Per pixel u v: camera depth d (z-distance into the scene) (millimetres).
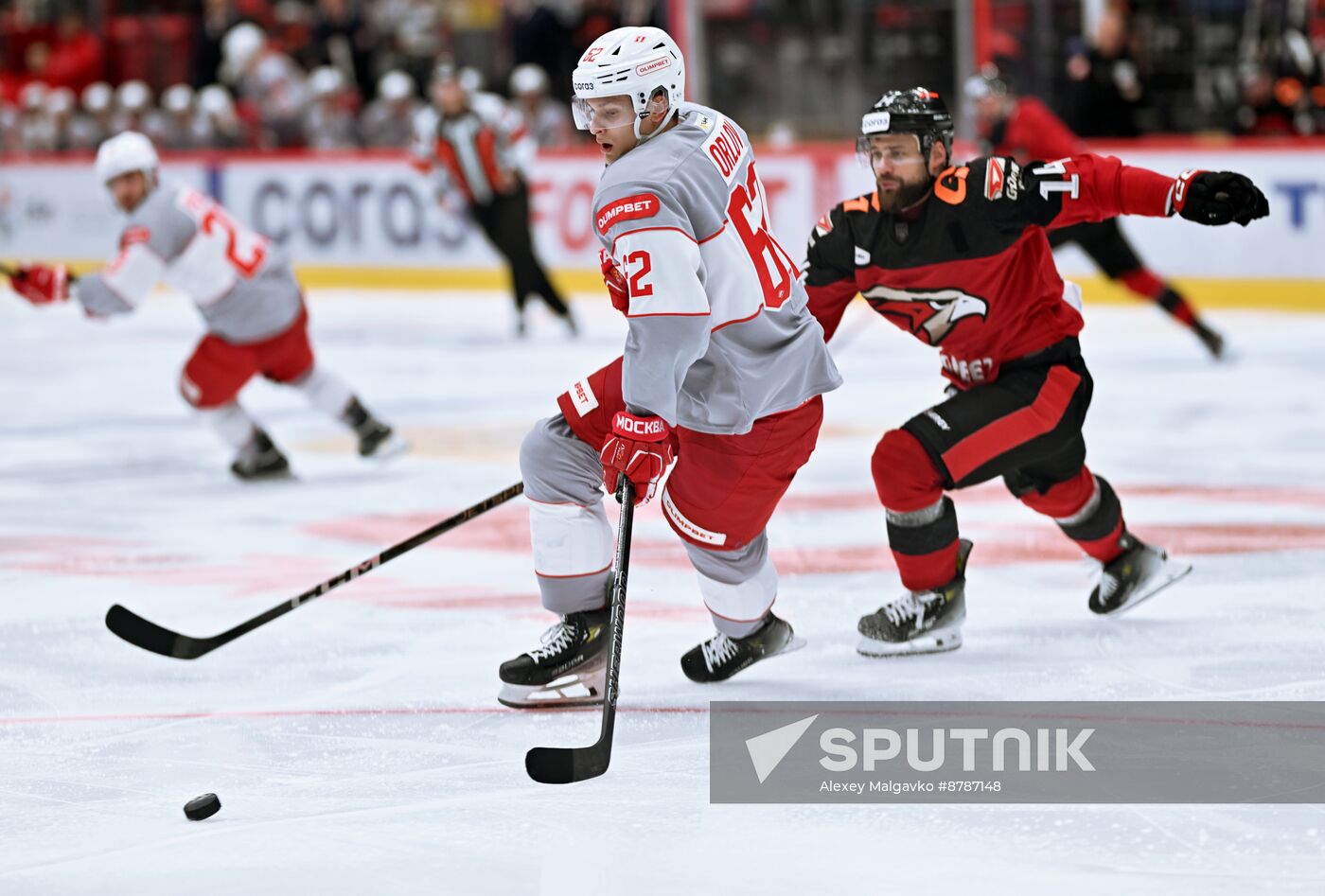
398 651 15562
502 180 38406
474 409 30562
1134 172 13352
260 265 23469
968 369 14625
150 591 18141
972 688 13898
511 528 21000
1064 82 43000
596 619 13562
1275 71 40188
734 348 12305
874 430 27375
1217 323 37906
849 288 14383
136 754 12750
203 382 23797
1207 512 20750
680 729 13031
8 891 10086
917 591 14828
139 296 22688
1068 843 10461
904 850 10414
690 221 11820
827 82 45625
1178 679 13984
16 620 16984
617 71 11852
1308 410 27859
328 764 12430
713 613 13891
